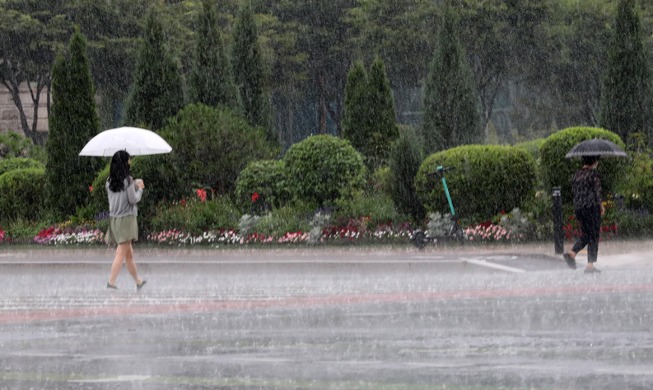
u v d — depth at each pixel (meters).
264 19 91.56
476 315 16.42
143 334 14.95
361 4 92.62
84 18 84.75
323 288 22.77
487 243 35.66
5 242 42.47
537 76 91.19
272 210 41.00
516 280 23.59
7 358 12.51
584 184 24.78
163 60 45.19
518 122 97.50
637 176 38.84
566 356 11.70
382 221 38.75
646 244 34.31
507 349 12.37
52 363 11.98
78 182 43.94
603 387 9.58
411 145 39.50
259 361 11.76
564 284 22.06
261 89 53.81
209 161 42.97
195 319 16.95
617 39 43.25
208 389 9.79
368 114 49.59
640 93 42.94
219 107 45.50
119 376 10.80
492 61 89.81
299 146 40.81
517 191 37.12
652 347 12.41
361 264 28.31
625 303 17.89
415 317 16.34
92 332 15.38
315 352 12.46
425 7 89.38
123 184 23.19
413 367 11.04
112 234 23.36
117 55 84.62
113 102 92.50
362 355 12.10
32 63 83.94
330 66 97.31
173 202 41.31
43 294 22.97
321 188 40.09
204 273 29.45
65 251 38.03
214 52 47.19
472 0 86.88
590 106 93.19
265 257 31.92
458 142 45.97
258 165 41.59
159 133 42.94
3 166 50.06
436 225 35.81
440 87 46.25
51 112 44.28
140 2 85.44
